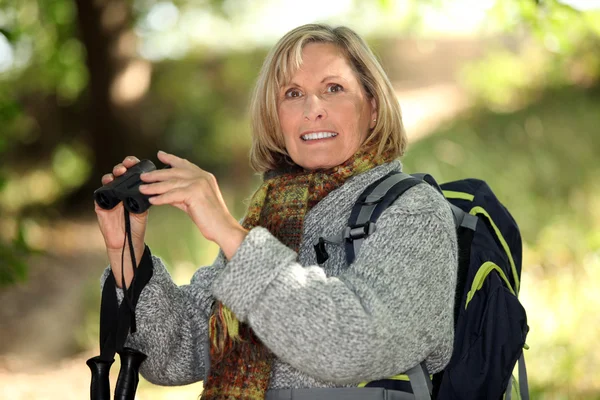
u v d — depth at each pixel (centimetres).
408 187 279
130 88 1678
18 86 1802
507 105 1427
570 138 1134
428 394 269
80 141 1755
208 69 1873
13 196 1625
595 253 809
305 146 299
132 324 279
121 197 259
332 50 301
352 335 238
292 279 244
